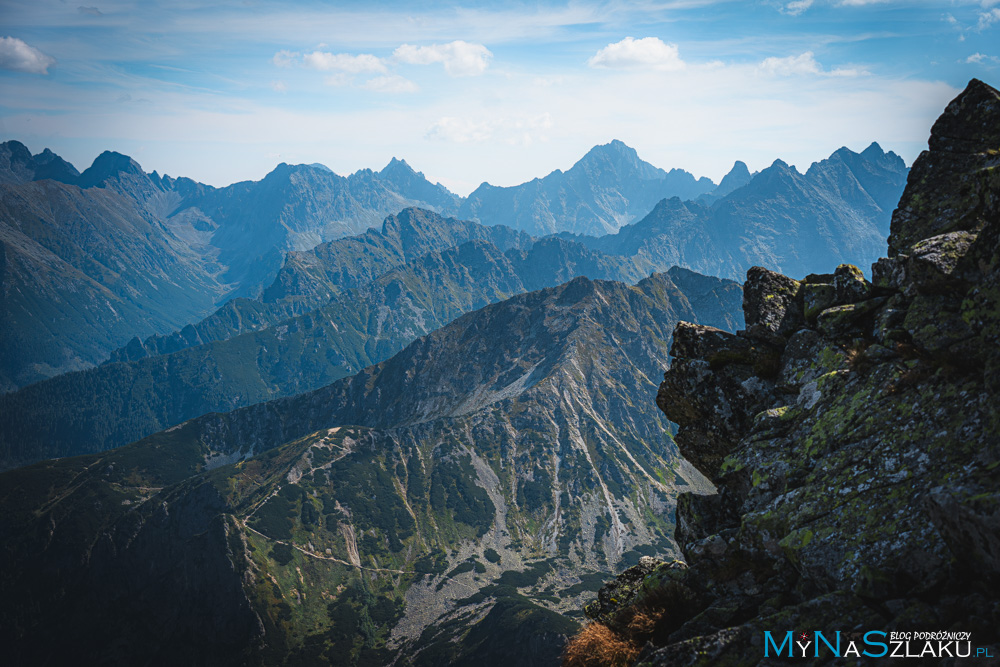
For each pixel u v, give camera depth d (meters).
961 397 10.38
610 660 12.57
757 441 14.34
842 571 9.81
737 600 11.61
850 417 12.44
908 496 9.88
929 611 8.15
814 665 8.49
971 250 12.12
